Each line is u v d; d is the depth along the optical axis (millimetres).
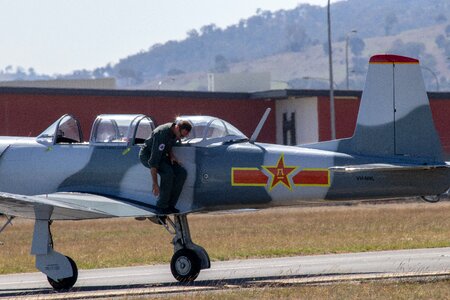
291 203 66062
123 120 68438
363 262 75750
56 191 69250
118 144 68125
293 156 65562
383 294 54438
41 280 71062
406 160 65062
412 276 63438
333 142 66250
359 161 65188
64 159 69188
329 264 74875
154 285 64250
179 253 65562
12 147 71000
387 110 65375
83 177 68562
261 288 59000
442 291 55250
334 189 64875
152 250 90875
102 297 58281
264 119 67438
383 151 65375
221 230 115875
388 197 64875
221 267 75312
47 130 71438
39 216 63375
